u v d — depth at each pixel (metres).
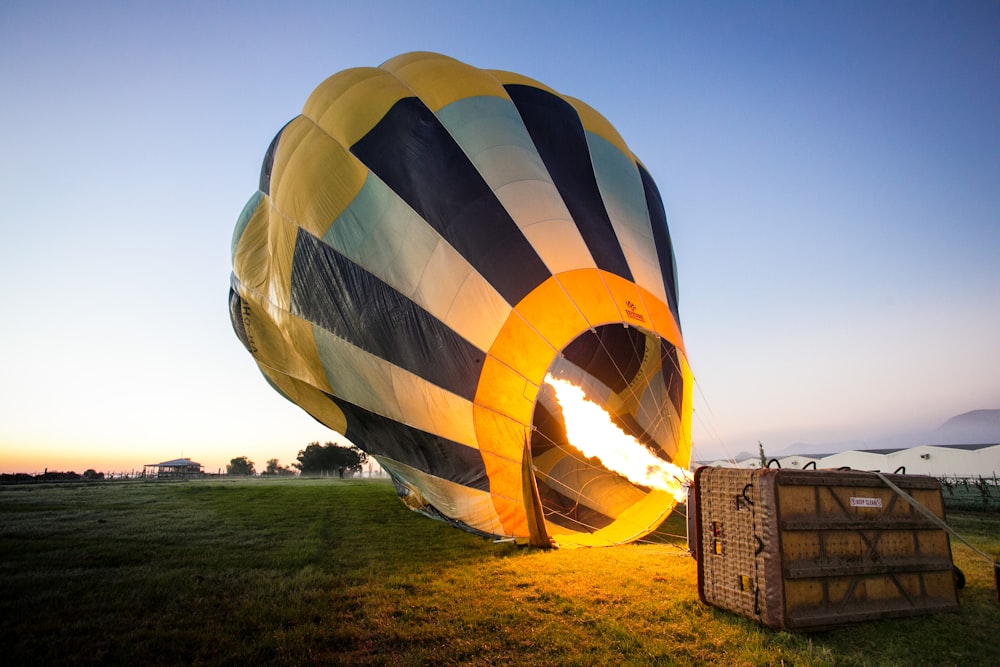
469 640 4.61
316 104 10.67
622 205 10.28
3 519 11.54
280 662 4.12
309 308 9.56
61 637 4.57
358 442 10.89
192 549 8.29
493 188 9.05
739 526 5.18
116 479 46.12
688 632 4.80
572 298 8.43
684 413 10.41
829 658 4.19
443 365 8.42
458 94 10.02
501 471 8.40
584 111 11.45
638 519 10.14
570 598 5.75
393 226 9.02
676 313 10.44
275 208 10.45
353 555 8.02
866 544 5.16
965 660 4.23
